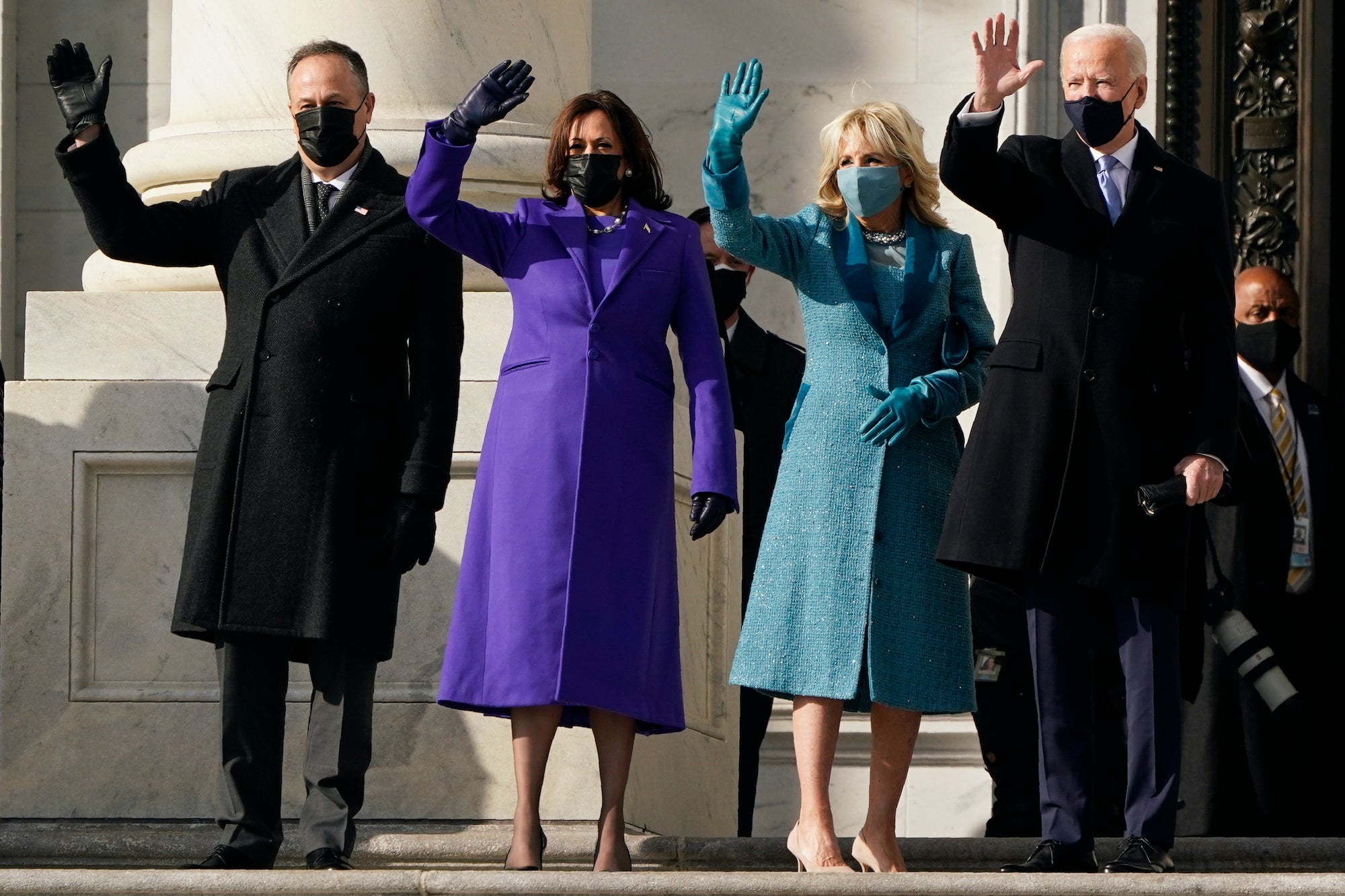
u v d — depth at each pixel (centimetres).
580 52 3203
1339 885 2005
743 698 3128
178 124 3114
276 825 2381
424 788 2744
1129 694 2286
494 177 3011
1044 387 2303
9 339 3959
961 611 2403
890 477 2397
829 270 2442
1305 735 3338
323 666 2395
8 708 2809
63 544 2836
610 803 2342
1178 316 2336
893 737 2405
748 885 2027
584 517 2312
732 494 2352
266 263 2455
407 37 3028
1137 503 2272
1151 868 2220
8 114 3975
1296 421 3475
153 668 2817
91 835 2672
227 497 2392
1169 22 3988
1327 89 3978
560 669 2272
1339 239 3966
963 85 4000
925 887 2020
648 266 2395
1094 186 2353
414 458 2389
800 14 4034
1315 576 3409
